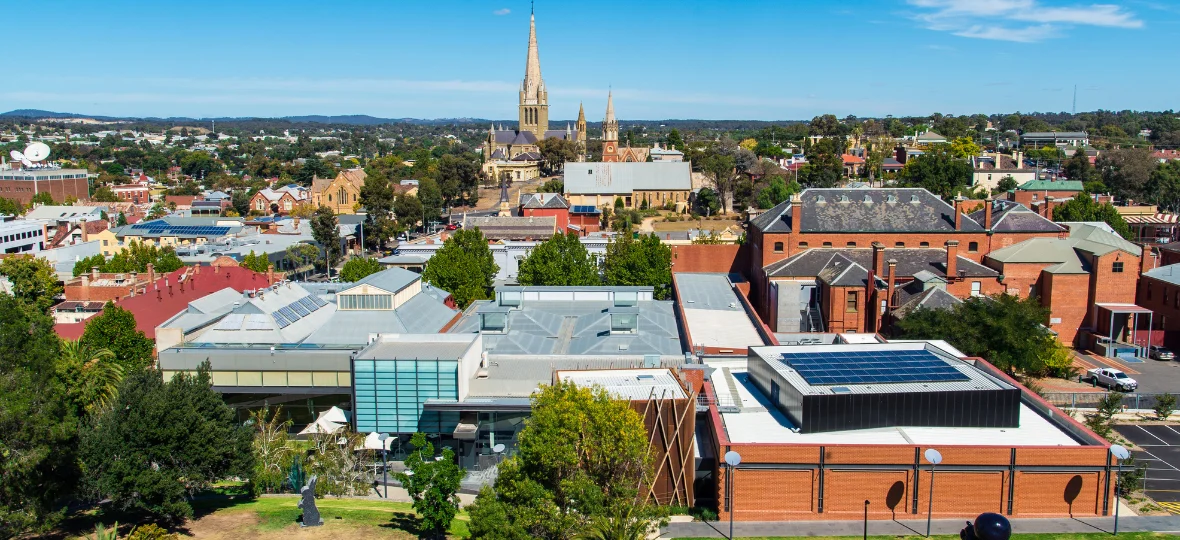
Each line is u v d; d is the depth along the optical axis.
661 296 107.19
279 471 57.50
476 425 62.28
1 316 45.72
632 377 58.47
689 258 121.31
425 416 62.97
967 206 147.00
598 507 42.19
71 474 45.53
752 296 112.06
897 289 92.88
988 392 52.88
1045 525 48.00
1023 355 77.62
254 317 77.38
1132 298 93.94
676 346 74.25
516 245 139.88
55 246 169.62
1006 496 48.88
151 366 75.94
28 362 44.91
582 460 45.47
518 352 72.31
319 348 74.19
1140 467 56.22
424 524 44.59
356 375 62.94
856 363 58.97
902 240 104.12
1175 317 92.44
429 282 105.38
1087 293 94.81
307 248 153.00
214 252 146.38
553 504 42.72
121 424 45.69
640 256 107.62
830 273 96.44
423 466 44.41
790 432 52.72
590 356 70.75
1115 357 90.94
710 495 54.00
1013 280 96.12
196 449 46.75
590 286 95.62
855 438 51.56
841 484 49.25
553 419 44.34
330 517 49.84
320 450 61.47
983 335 79.00
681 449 52.19
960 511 49.19
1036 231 102.31
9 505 41.69
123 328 79.81
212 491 56.44
